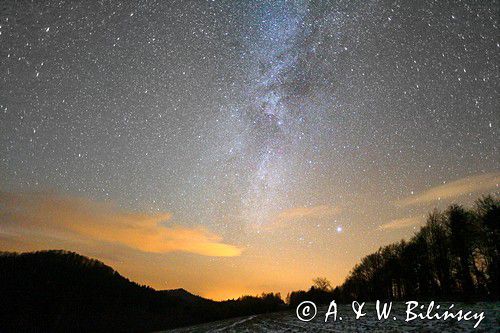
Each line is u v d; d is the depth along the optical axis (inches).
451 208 1616.6
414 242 1971.0
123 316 3319.4
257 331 1193.4
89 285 4074.8
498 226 1353.3
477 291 1504.7
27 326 2751.0
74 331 2787.9
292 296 3265.3
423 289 1919.3
